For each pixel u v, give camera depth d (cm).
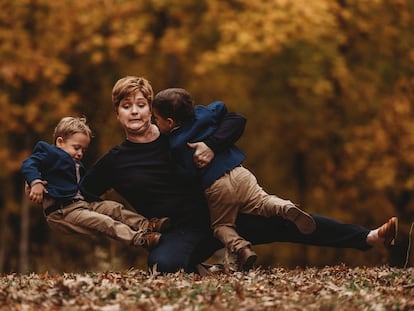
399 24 2022
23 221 2041
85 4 1925
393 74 2078
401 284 724
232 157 805
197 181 802
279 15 1794
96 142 2081
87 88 2103
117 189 821
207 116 805
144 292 650
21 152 1973
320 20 1798
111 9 1903
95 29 1947
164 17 1973
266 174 2222
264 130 2122
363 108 2078
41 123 1966
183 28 1888
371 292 674
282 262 2161
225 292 652
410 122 2069
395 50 2069
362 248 813
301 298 632
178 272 751
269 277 744
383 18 2006
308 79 1884
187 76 2002
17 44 1942
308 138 2102
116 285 673
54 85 1997
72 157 822
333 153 2148
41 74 1978
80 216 804
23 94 2016
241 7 1875
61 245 1994
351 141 2056
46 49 1966
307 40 1852
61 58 2005
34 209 2217
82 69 2081
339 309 600
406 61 2077
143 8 1905
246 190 795
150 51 1980
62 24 1945
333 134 2120
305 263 2148
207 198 802
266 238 821
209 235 823
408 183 2009
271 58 1942
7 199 2159
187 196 811
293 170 2214
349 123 2100
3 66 1909
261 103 2042
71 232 810
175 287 664
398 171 2108
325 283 713
